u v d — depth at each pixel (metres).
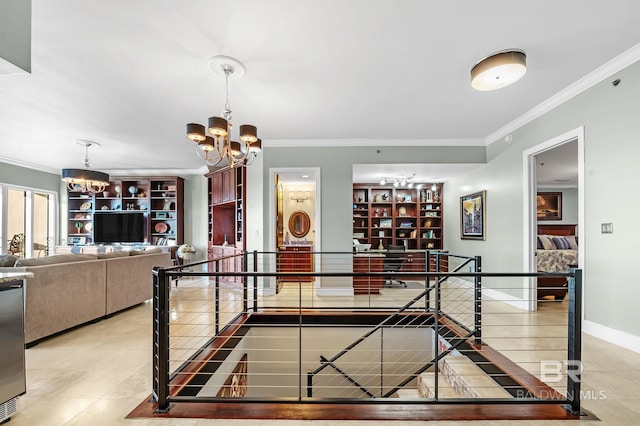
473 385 2.33
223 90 3.03
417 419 1.65
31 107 3.40
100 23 2.02
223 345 2.89
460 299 4.60
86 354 2.57
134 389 2.01
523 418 1.66
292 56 2.45
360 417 1.67
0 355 1.68
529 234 3.84
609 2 1.90
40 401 1.87
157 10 1.92
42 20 1.97
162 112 3.57
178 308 4.10
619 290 2.62
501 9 1.95
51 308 2.88
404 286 5.58
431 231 7.39
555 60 2.57
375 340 4.09
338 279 4.94
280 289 5.38
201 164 6.56
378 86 2.99
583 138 2.96
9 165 6.04
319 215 4.92
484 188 4.97
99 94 3.08
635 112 2.49
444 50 2.39
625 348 2.55
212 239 6.70
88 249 6.56
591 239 2.88
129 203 7.32
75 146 5.04
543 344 2.78
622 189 2.60
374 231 7.63
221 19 2.01
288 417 1.67
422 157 4.90
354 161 4.93
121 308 3.78
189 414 1.71
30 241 6.56
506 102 3.42
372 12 1.97
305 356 4.10
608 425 1.60
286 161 4.95
